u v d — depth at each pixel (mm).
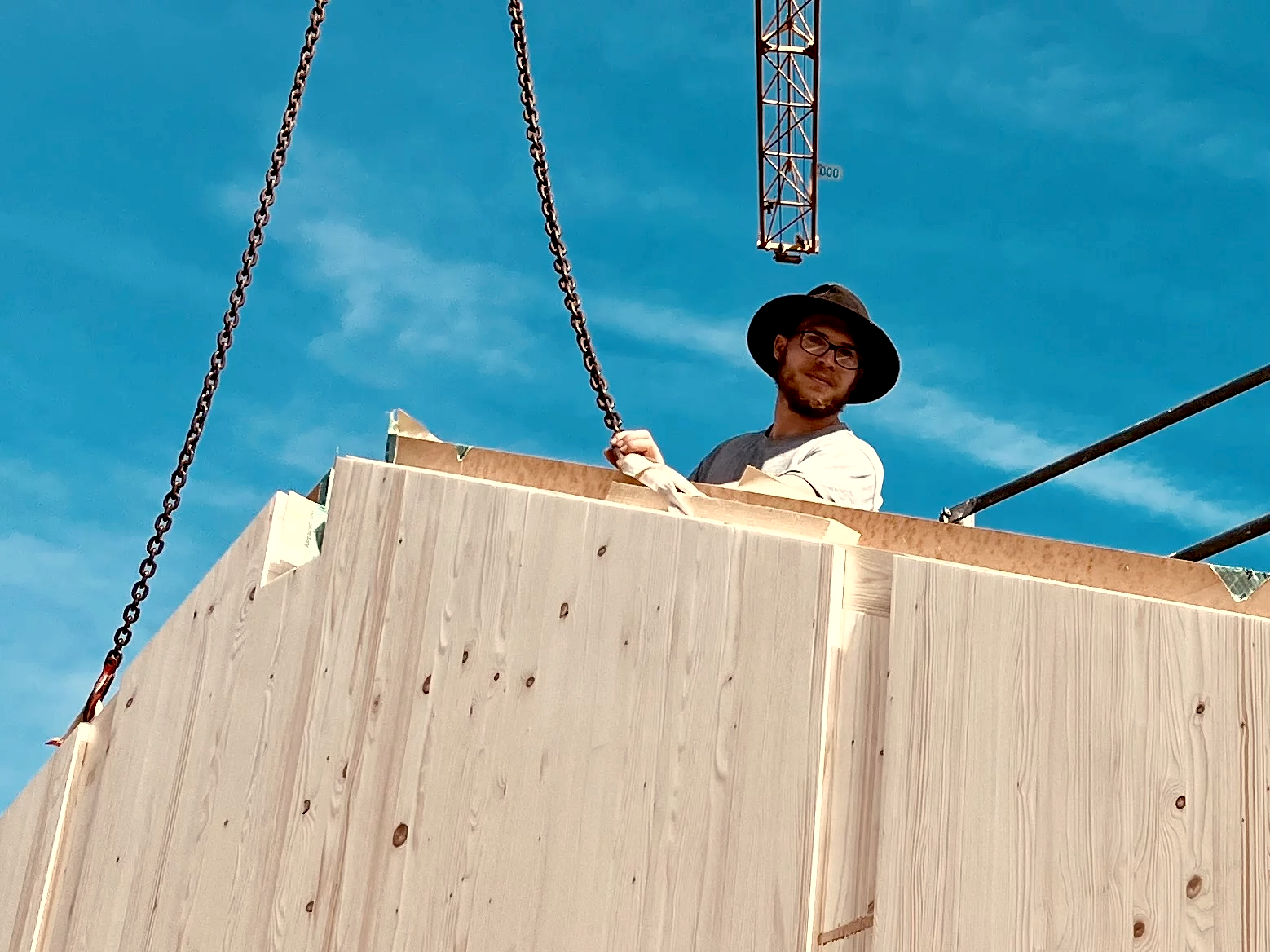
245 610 4371
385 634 3930
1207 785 3219
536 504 3850
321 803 3850
